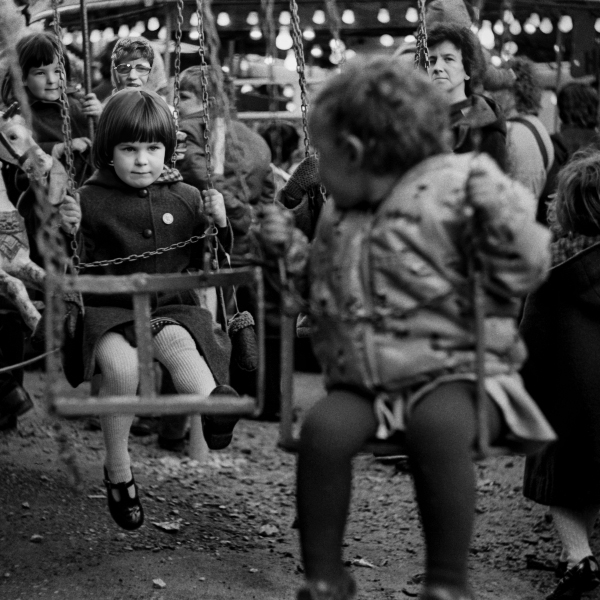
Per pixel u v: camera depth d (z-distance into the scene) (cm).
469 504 445
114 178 758
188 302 773
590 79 1554
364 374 474
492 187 443
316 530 462
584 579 768
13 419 1121
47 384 491
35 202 851
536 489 796
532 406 478
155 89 1088
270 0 783
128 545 844
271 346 1309
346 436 466
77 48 1612
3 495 907
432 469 446
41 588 752
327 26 1562
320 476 463
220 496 1020
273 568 834
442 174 468
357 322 475
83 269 750
